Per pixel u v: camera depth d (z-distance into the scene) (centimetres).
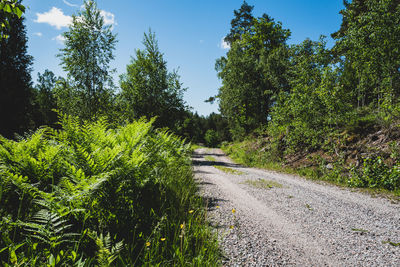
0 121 2220
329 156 1120
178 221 321
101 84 1428
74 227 235
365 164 811
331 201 585
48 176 283
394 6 925
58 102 1413
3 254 181
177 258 238
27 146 331
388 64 922
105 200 266
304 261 282
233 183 781
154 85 1698
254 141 2336
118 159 298
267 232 365
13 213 230
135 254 232
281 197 609
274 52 2272
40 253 179
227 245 305
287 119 1396
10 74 2344
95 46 1407
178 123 1847
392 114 961
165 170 508
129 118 1569
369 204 563
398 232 380
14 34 2403
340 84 1165
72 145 345
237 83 2756
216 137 6216
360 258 294
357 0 1662
